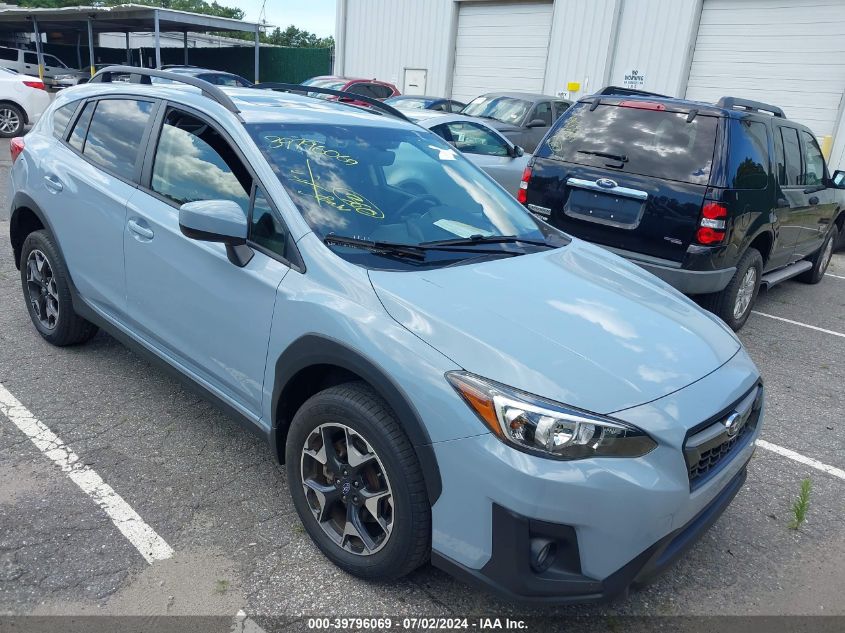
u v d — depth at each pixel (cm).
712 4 1488
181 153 339
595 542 217
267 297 279
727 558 307
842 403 493
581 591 221
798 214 676
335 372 273
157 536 284
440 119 883
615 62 1653
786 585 293
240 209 283
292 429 275
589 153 579
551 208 595
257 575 268
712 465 252
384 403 246
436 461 228
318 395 263
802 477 383
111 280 372
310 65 3017
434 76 2030
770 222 600
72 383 408
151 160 353
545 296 277
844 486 377
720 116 531
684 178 530
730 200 522
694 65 1540
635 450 220
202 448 352
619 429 218
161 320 340
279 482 330
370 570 258
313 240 278
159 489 316
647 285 325
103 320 388
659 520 222
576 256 340
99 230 372
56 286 425
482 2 1884
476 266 293
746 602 281
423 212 326
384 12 2122
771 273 705
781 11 1399
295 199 291
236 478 330
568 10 1709
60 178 402
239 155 310
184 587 258
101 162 385
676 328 279
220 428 373
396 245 290
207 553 278
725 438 249
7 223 782
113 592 253
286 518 304
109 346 463
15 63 3036
